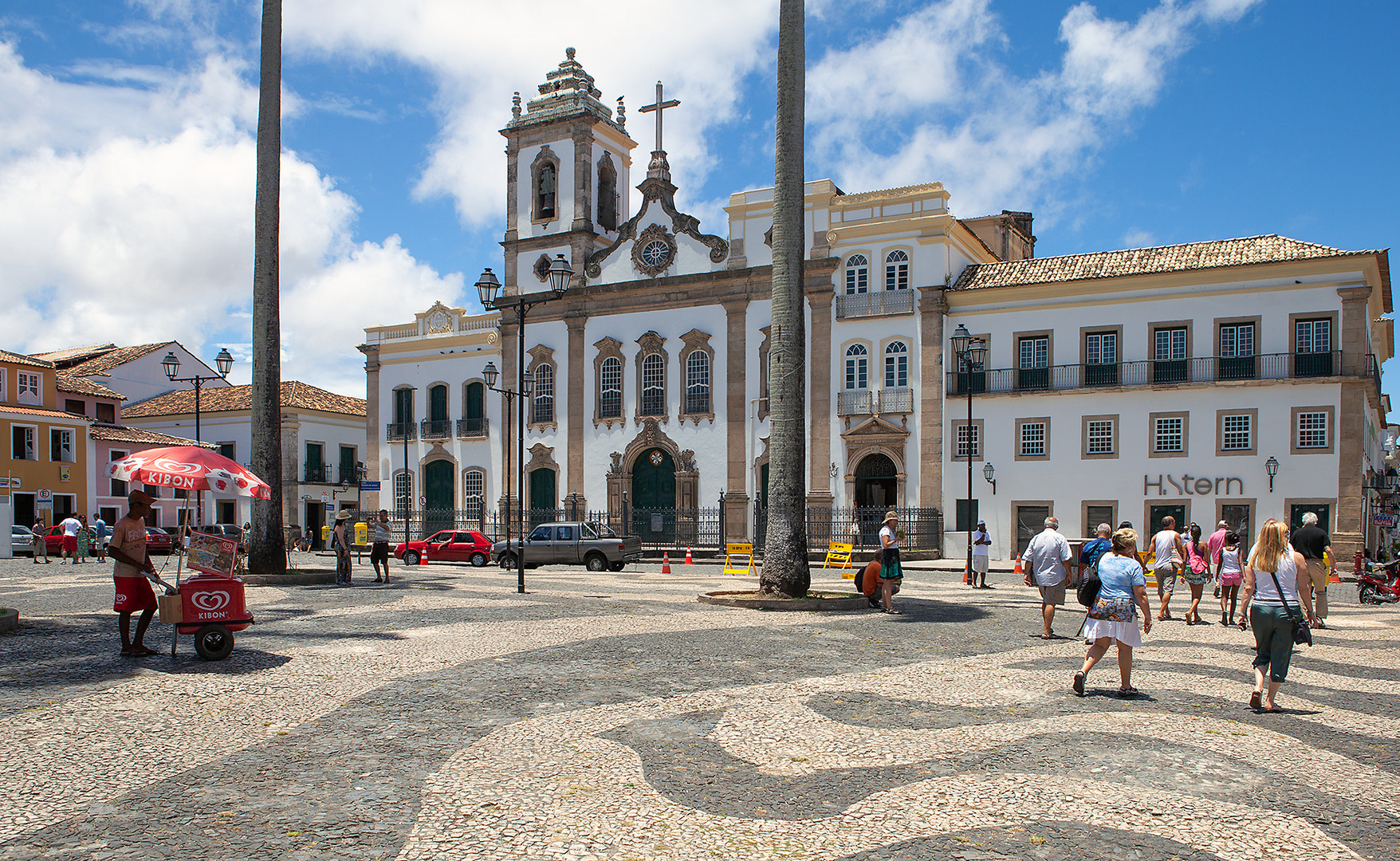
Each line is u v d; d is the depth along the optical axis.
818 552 37.00
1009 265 38.62
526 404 46.03
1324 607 16.03
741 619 15.52
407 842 5.43
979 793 6.39
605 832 5.62
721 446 41.53
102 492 48.00
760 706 8.87
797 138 18.70
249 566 21.59
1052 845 5.51
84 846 5.33
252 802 6.07
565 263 23.34
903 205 38.66
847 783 6.60
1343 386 31.64
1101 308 35.25
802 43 18.80
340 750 7.25
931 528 36.84
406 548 33.81
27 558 36.03
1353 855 5.42
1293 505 32.22
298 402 55.06
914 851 5.39
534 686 9.68
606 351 44.19
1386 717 8.80
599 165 46.66
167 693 9.05
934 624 15.33
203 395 57.94
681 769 6.86
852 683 10.04
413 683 9.70
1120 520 34.50
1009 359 36.62
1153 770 6.95
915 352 37.78
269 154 21.62
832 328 39.34
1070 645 13.10
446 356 48.44
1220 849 5.48
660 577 27.20
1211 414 33.38
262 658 11.00
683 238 42.94
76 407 49.34
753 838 5.57
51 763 6.83
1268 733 8.06
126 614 10.92
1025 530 35.97
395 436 49.22
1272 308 32.84
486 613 15.63
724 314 41.81
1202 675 10.82
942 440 37.19
